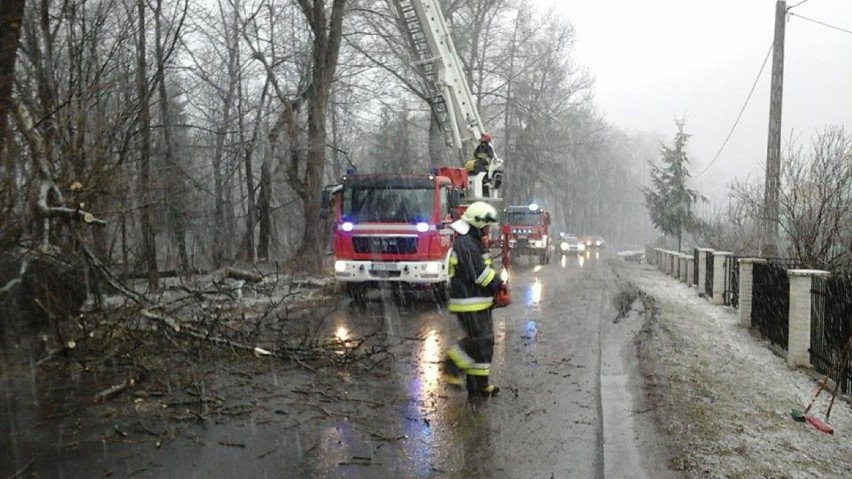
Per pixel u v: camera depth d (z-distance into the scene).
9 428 5.15
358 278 12.41
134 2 11.08
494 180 18.61
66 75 9.47
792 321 8.70
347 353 7.48
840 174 13.03
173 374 6.59
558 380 7.07
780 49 18.20
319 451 4.83
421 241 12.31
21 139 7.09
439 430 5.37
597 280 19.88
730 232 22.80
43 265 7.32
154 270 13.25
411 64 18.53
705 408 6.10
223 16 19.80
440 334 9.67
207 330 7.77
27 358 6.82
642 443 5.13
